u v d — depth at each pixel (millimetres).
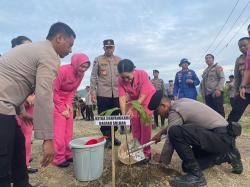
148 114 4590
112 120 3752
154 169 4395
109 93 6066
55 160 4891
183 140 3936
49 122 2760
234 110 5402
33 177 4547
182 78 8812
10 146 2826
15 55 2850
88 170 4195
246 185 4086
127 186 4023
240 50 5898
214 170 4543
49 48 2875
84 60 4746
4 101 2777
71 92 5012
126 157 4523
